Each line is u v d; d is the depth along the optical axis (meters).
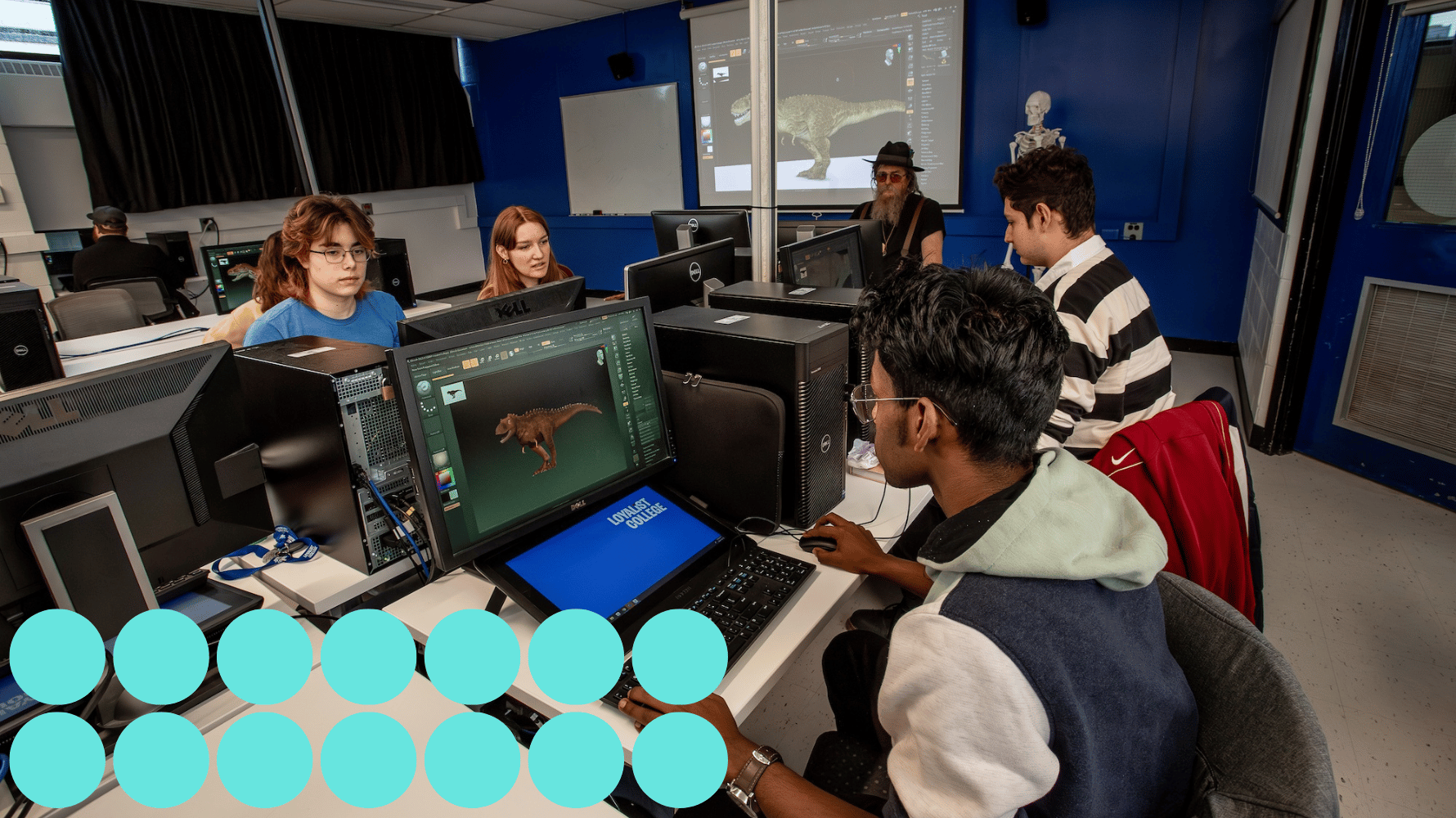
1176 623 0.79
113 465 0.98
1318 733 0.63
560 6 5.48
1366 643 1.95
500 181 7.27
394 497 1.20
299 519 1.29
